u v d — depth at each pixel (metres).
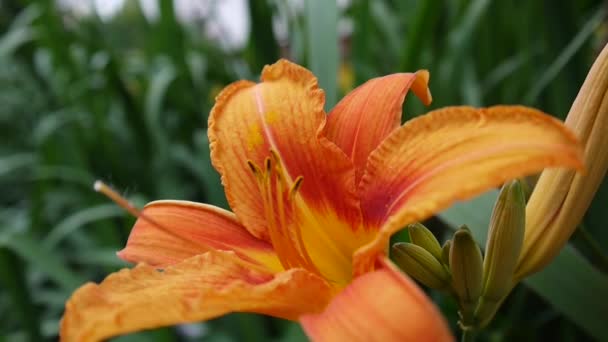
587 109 0.18
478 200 0.23
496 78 0.40
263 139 0.21
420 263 0.19
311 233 0.20
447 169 0.16
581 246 0.26
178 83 0.50
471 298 0.19
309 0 0.30
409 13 0.42
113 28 0.71
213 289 0.17
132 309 0.16
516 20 0.42
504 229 0.18
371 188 0.19
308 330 0.16
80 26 0.55
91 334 0.16
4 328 0.46
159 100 0.46
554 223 0.19
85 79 0.50
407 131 0.18
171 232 0.19
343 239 0.20
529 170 0.15
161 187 0.45
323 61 0.30
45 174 0.46
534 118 0.16
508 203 0.18
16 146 0.61
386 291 0.16
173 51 0.49
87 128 0.50
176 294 0.17
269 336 0.38
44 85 0.57
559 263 0.22
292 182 0.20
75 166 0.49
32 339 0.37
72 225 0.40
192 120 0.52
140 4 0.55
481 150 0.16
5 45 0.52
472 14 0.37
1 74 0.61
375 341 0.15
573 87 0.29
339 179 0.20
